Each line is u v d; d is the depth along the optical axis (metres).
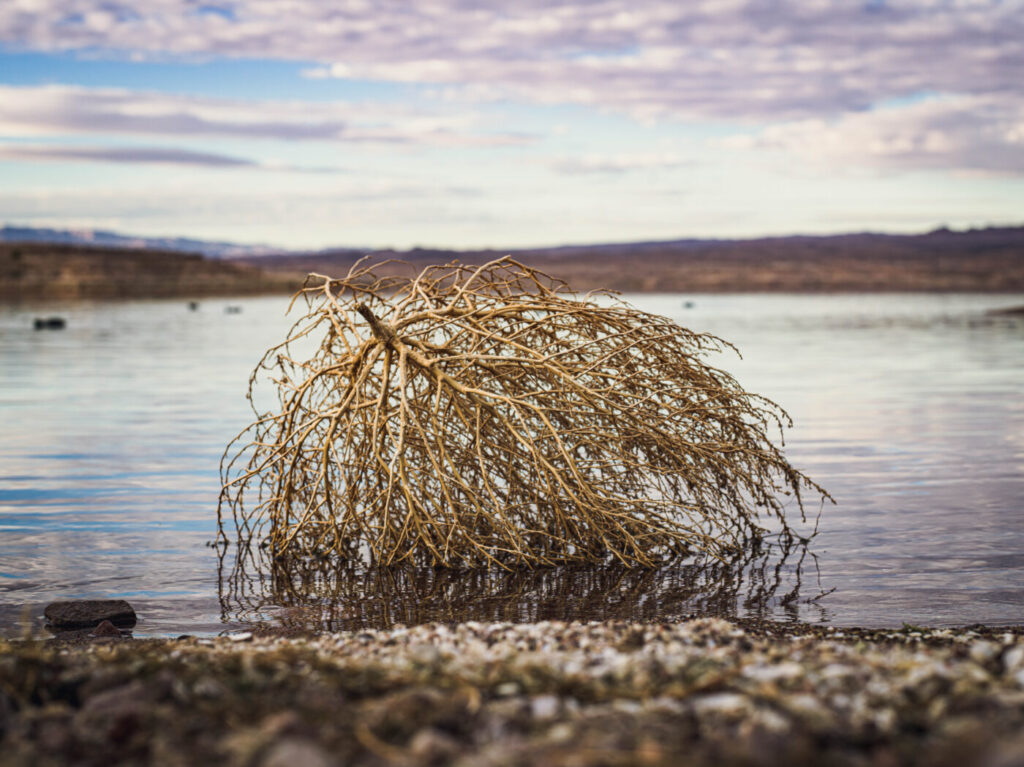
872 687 4.17
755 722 3.48
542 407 9.06
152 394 24.41
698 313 89.12
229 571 9.12
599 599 8.12
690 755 3.09
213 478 13.62
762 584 8.45
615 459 9.47
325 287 9.75
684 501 10.09
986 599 7.83
